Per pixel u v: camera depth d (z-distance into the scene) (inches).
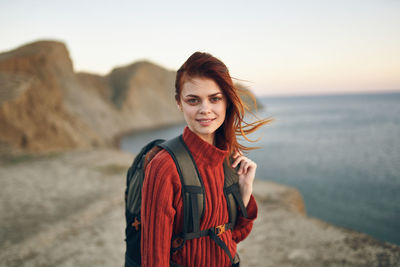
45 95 677.3
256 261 124.0
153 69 3117.6
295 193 235.5
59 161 365.7
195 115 35.8
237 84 38.7
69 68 1711.4
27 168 328.8
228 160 41.8
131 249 42.0
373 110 4763.8
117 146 1616.6
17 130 485.1
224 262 39.4
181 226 37.1
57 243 151.6
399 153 1289.4
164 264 34.2
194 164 36.4
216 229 38.8
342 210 569.6
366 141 1690.5
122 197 221.6
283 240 141.6
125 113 2386.8
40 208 203.5
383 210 569.6
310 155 1250.0
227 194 40.3
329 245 132.4
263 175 892.0
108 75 2856.8
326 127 2487.7
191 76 34.9
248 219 42.3
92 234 161.9
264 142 1649.9
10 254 138.6
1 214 191.6
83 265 130.8
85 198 224.2
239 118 39.3
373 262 114.6
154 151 39.2
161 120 2687.0
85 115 1571.1
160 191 34.3
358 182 797.2
